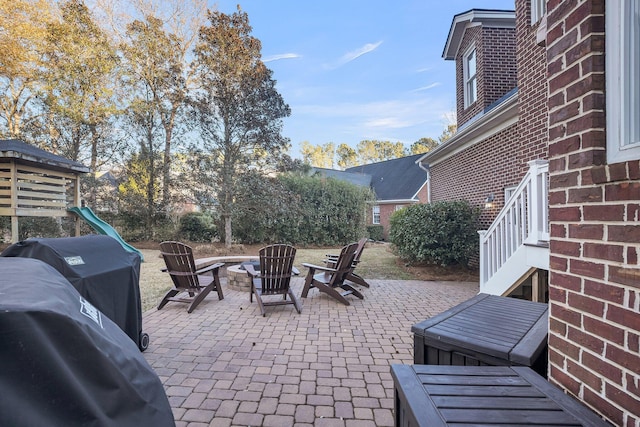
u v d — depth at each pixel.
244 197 11.68
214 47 11.80
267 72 12.19
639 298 1.17
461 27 8.25
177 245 4.47
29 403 0.86
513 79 7.55
